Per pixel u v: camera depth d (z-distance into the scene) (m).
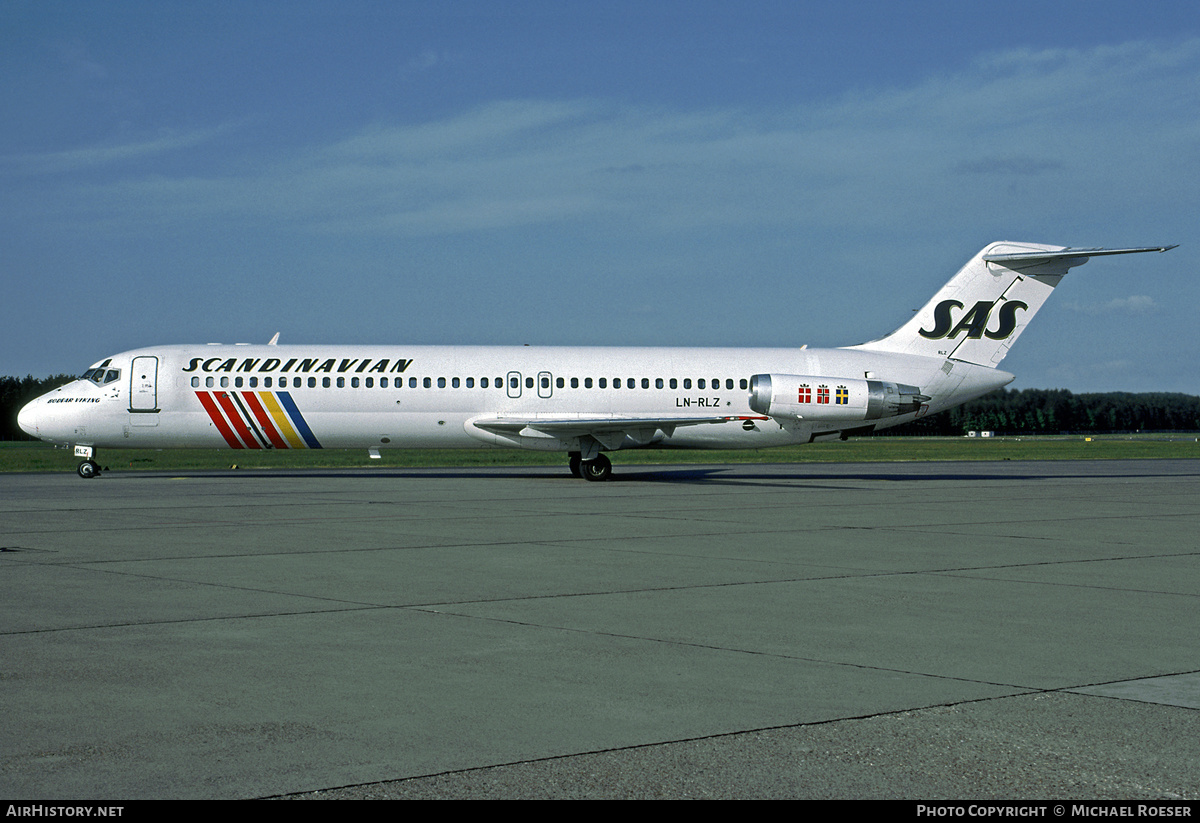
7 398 134.12
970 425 197.50
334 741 6.27
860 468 48.94
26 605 10.65
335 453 66.69
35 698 7.14
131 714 6.79
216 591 11.59
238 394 32.38
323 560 14.18
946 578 12.96
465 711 6.91
